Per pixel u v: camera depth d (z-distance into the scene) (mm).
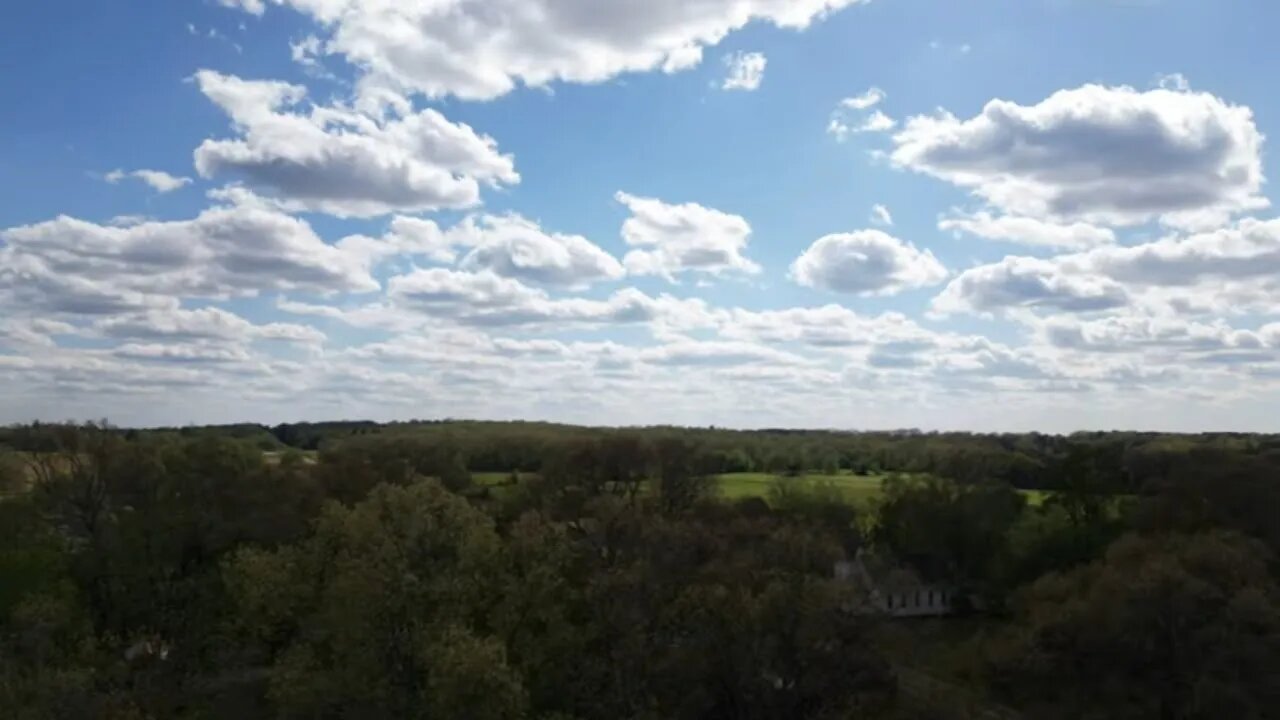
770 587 74625
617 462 116500
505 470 163625
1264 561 101188
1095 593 90625
